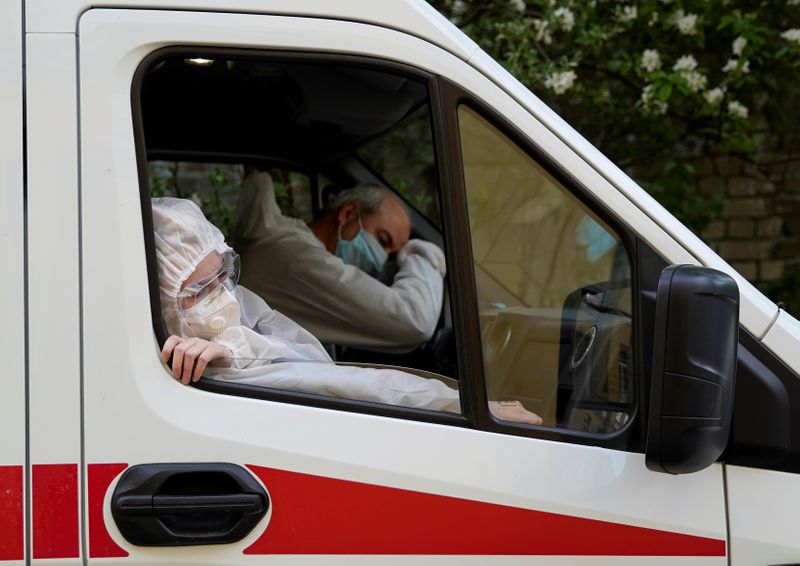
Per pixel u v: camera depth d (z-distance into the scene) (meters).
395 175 5.11
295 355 2.77
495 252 7.53
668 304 2.27
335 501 2.42
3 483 2.31
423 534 2.44
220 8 2.52
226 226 5.34
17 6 2.43
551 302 7.51
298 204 4.45
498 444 2.51
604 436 2.56
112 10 2.47
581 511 2.49
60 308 2.37
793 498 2.53
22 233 2.37
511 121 2.63
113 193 2.42
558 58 6.67
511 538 2.47
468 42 2.66
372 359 3.66
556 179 2.65
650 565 2.50
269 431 2.42
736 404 2.53
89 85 2.44
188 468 2.37
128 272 2.42
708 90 6.73
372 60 2.59
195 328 2.68
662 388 2.29
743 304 2.58
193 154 4.26
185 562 2.37
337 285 3.59
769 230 8.24
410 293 3.65
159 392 2.40
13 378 2.33
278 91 3.66
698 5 6.50
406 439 2.47
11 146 2.38
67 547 2.32
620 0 6.50
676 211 7.30
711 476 2.53
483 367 2.55
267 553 2.39
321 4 2.57
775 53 6.73
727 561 2.52
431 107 2.61
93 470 2.34
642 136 7.47
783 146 7.99
